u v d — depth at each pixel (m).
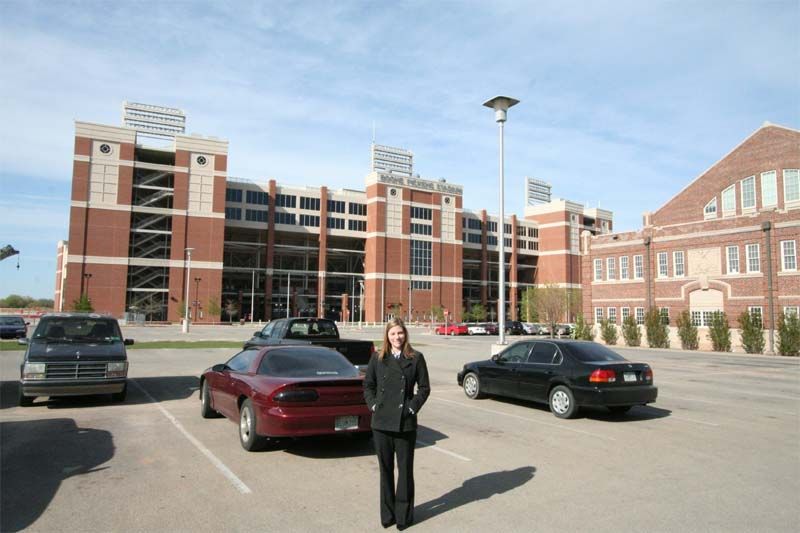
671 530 4.83
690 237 40.88
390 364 5.07
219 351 25.02
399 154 118.44
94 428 8.77
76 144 71.56
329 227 94.38
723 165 45.38
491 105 20.23
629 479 6.38
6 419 9.45
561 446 8.01
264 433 7.05
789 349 31.06
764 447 8.09
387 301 93.62
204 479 6.18
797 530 4.84
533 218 120.38
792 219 34.91
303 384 7.04
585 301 48.72
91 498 5.50
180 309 74.88
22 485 5.90
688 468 6.89
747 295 37.06
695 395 13.87
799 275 34.44
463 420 9.94
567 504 5.50
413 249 97.62
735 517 5.16
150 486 5.91
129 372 16.66
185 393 12.60
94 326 11.80
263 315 93.62
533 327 59.94
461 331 55.75
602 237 47.78
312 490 5.86
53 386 10.17
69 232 70.44
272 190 89.50
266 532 4.70
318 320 14.51
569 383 10.12
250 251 93.06
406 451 4.94
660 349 37.12
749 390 14.96
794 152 40.88
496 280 119.94
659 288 42.84
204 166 78.88
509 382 11.48
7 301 141.50
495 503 5.52
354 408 7.28
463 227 109.69
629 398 9.95
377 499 5.61
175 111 98.94
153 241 78.12
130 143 74.44
